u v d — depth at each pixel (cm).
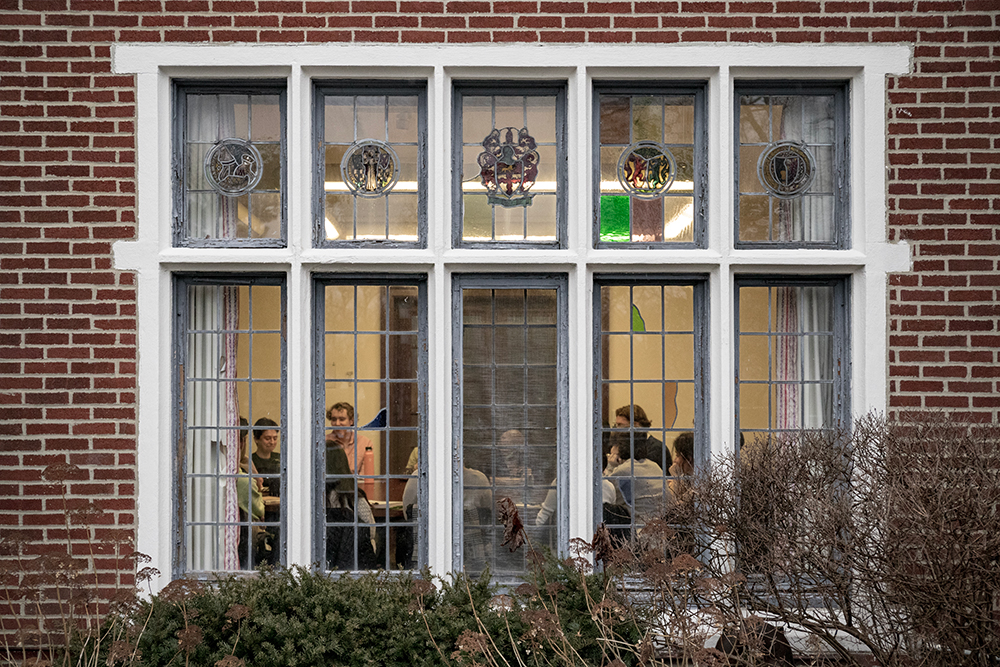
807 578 380
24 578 412
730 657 358
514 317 450
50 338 431
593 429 446
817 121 447
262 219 451
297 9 435
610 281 449
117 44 434
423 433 447
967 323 432
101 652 371
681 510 390
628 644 355
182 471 445
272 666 360
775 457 381
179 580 378
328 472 447
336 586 387
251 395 450
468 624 373
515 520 397
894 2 434
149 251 433
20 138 433
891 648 355
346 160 451
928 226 434
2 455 429
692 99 450
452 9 435
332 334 450
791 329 451
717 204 440
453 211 449
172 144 446
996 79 433
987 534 324
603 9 435
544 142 450
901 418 428
